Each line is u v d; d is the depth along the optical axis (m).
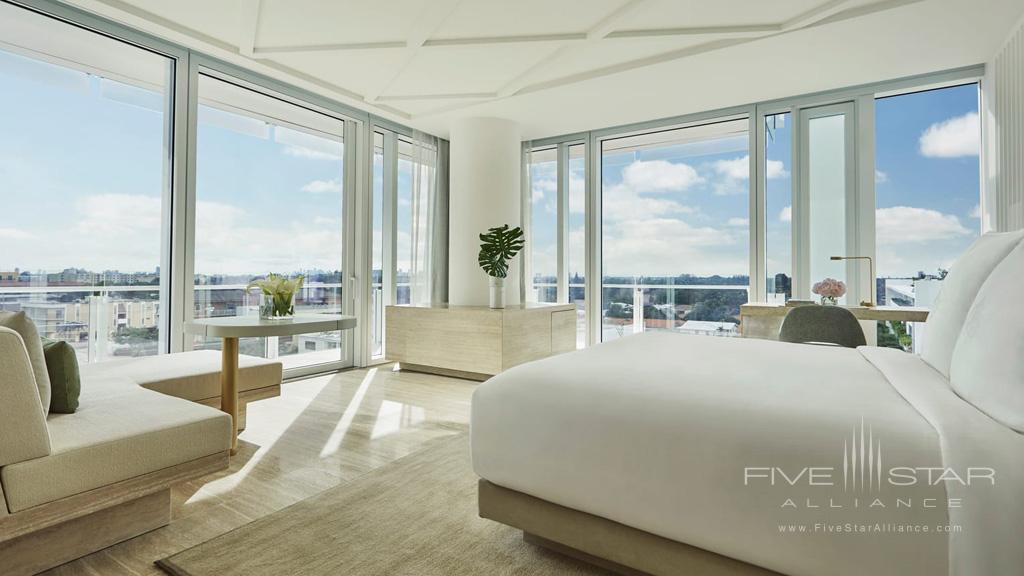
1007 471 0.96
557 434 1.46
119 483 1.60
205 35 3.50
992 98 3.62
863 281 4.18
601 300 5.61
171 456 1.73
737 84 4.16
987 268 1.59
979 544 0.94
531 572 1.54
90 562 1.58
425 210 5.59
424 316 4.77
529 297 5.88
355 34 3.43
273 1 3.02
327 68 3.99
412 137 5.50
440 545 1.70
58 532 1.56
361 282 5.07
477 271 5.05
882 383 1.53
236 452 2.59
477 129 5.03
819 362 1.91
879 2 2.97
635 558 1.37
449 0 2.98
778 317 4.23
